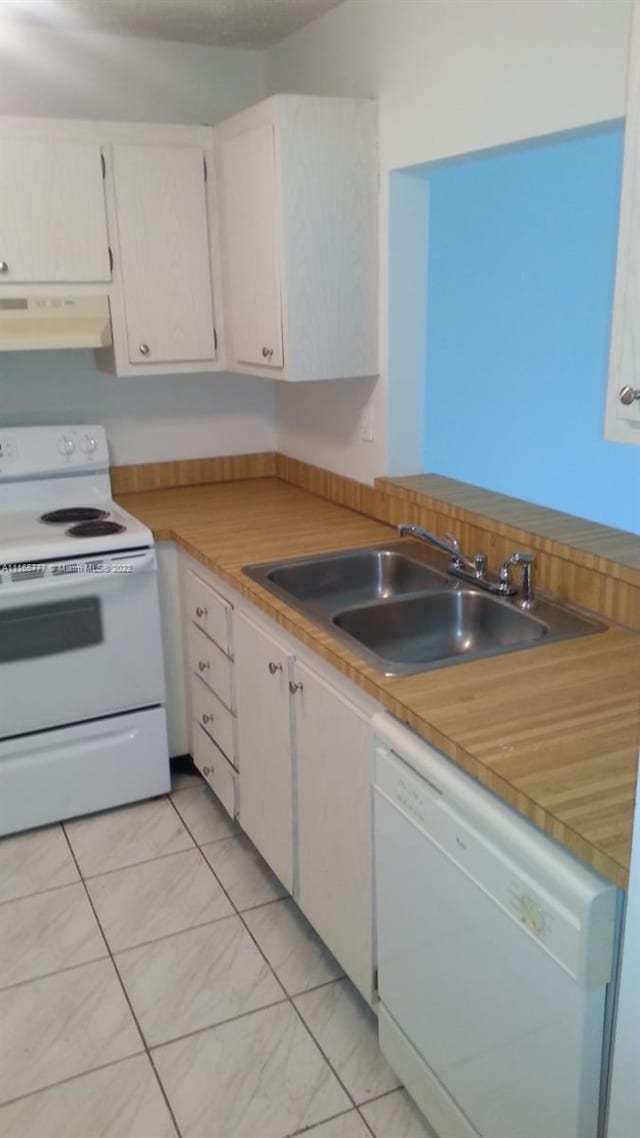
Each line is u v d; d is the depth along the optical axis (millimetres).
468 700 1550
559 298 3016
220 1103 1795
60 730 2678
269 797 2301
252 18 2701
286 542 2570
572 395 3115
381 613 2096
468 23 2043
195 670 2809
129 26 2773
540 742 1398
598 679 1626
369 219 2535
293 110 2363
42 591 2510
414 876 1556
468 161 2258
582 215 2932
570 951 1151
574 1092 1196
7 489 2961
